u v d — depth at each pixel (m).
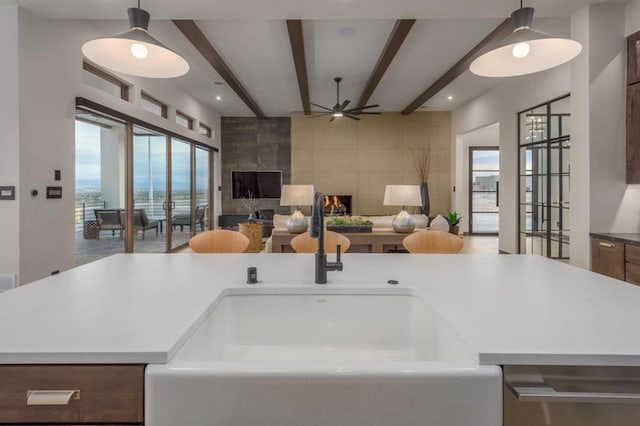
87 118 4.89
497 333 0.93
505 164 6.70
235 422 0.79
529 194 6.08
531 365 0.82
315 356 1.34
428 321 1.24
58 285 1.42
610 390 0.82
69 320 1.03
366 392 0.78
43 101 3.68
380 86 6.93
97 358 0.81
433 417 0.79
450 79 6.23
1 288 3.41
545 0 3.35
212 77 6.49
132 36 1.85
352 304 1.40
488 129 7.92
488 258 1.99
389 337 1.40
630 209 3.52
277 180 10.05
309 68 6.00
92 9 3.45
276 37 4.82
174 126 6.89
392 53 4.96
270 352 1.36
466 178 10.02
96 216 5.27
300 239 2.46
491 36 4.57
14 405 0.82
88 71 4.51
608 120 3.49
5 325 0.99
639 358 0.82
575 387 0.82
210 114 9.16
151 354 0.82
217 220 9.75
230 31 4.64
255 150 10.05
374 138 9.41
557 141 5.36
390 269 1.71
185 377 0.79
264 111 9.36
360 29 4.58
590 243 3.52
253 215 9.41
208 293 1.30
